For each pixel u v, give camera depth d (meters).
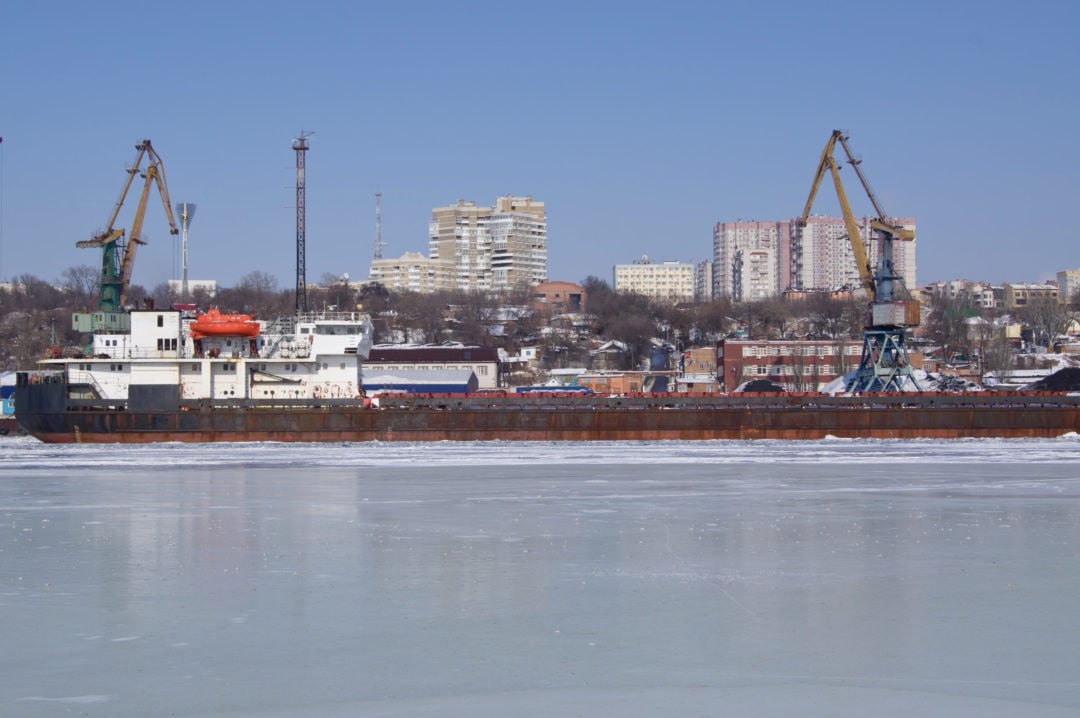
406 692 26.55
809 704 25.61
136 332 98.81
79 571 40.09
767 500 58.41
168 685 27.05
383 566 40.75
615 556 42.47
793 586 37.19
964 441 99.62
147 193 116.75
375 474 72.19
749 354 166.88
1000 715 24.84
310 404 98.50
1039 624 32.31
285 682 27.28
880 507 55.56
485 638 31.09
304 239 124.44
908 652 29.61
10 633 31.69
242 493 62.38
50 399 97.38
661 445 96.38
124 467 77.38
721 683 27.16
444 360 174.75
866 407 103.50
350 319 101.75
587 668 28.38
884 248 119.31
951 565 40.56
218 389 98.88
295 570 40.09
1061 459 81.19
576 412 101.38
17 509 55.97
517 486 65.12
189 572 39.81
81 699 26.06
